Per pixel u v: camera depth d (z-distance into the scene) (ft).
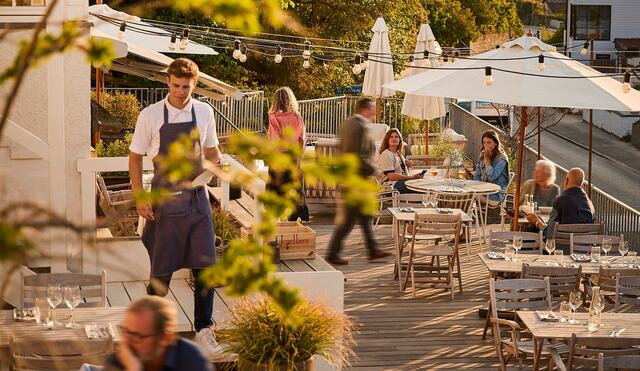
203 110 24.71
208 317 26.25
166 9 94.79
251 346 24.13
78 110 30.27
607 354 27.94
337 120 87.56
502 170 54.24
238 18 7.26
